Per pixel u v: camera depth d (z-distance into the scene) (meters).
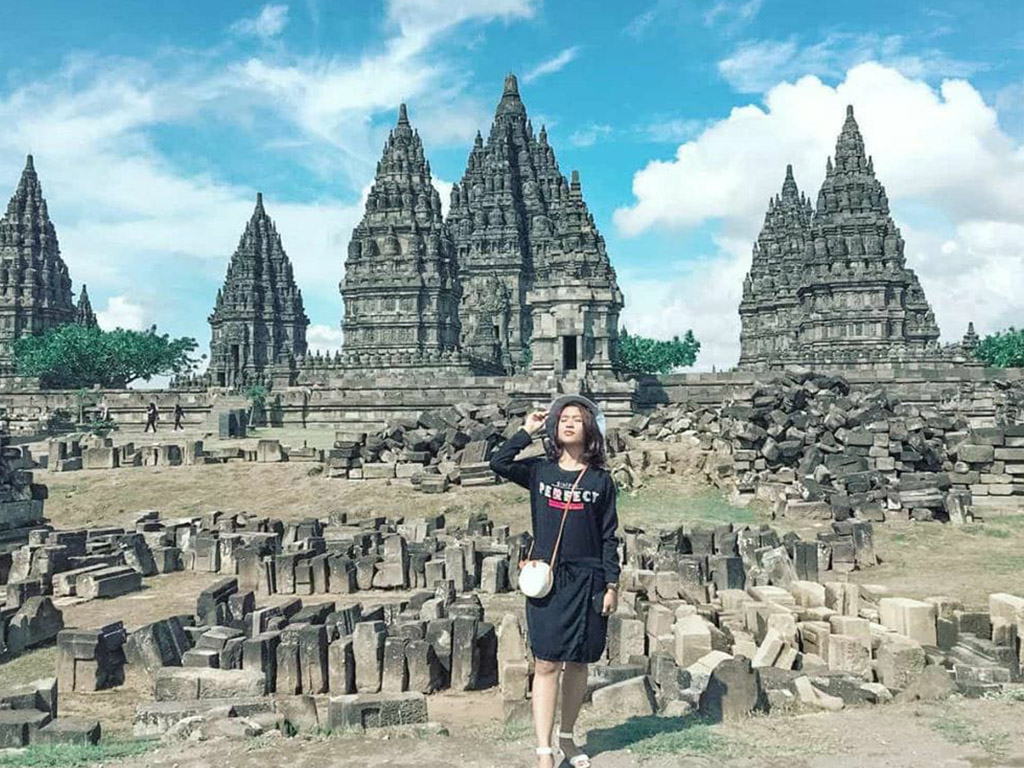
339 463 36.12
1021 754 6.95
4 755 8.16
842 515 27.42
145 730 10.12
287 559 21.44
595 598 6.19
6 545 25.31
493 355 92.50
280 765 7.07
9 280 107.44
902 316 77.94
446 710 12.27
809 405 36.47
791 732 7.74
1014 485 30.11
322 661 13.27
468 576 20.84
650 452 34.00
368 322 86.62
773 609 14.15
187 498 34.69
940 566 21.94
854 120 81.88
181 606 19.73
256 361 126.12
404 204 88.25
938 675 10.06
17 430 59.38
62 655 13.84
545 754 5.91
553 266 46.53
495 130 124.31
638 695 9.84
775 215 114.50
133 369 100.81
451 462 35.03
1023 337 91.50
